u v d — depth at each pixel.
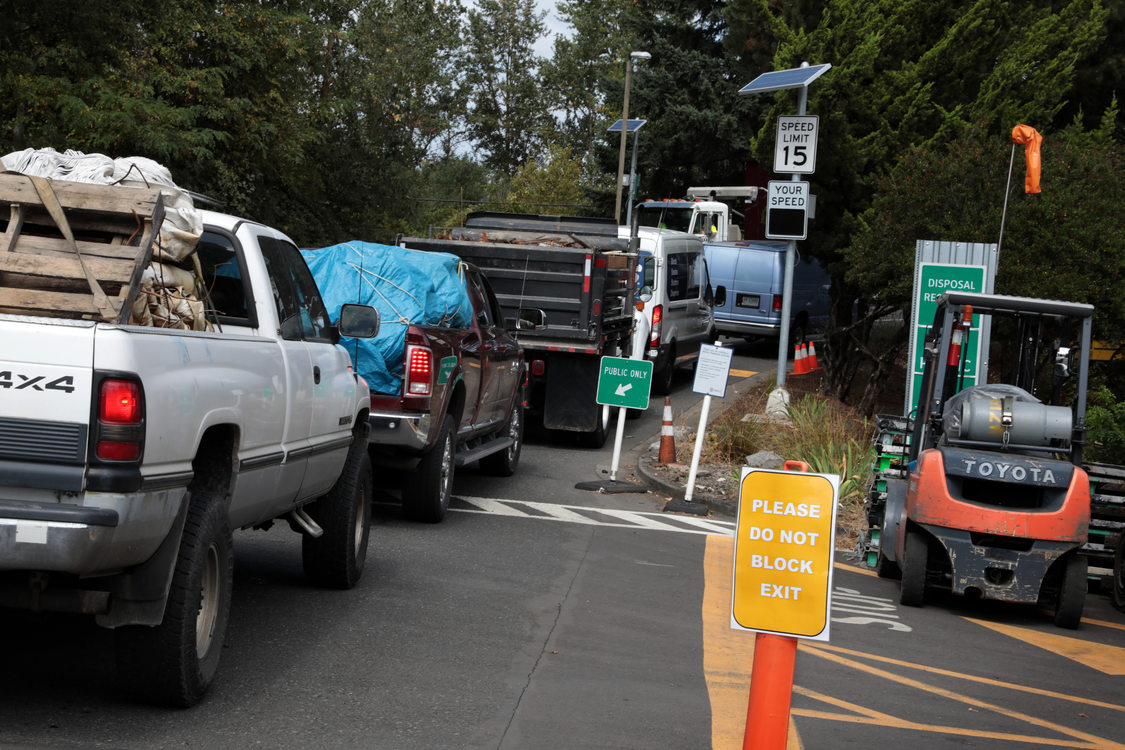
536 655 6.86
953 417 9.77
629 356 19.12
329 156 37.25
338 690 5.92
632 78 44.62
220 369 5.59
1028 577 9.23
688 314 24.16
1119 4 30.08
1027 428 9.53
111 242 5.03
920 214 17.08
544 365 16.52
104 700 5.46
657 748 5.37
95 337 4.62
